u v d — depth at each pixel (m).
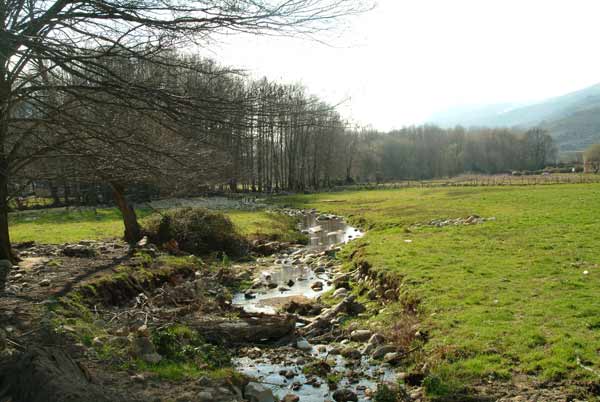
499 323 9.21
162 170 7.66
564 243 16.34
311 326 11.75
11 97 7.34
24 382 5.59
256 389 7.60
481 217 26.33
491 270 13.20
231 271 18.58
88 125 7.23
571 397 6.60
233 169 8.55
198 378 7.62
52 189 13.28
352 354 9.66
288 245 25.80
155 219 22.23
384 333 10.36
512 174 110.44
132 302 12.96
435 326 9.55
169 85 7.02
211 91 7.14
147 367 7.86
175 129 7.11
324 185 86.81
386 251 17.34
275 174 72.00
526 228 20.44
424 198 48.75
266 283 16.88
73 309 10.50
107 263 15.57
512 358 7.84
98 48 7.25
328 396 7.88
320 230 32.94
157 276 15.55
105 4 6.77
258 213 38.50
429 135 140.62
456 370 7.72
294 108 7.09
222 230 22.80
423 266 14.23
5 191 12.06
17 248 18.38
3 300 10.53
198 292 14.58
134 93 6.65
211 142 7.41
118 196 20.83
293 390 8.16
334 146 80.31
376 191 71.44
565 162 139.88
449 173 127.50
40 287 11.90
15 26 6.81
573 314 9.27
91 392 5.55
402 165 120.50
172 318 11.04
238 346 10.55
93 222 29.67
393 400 7.36
